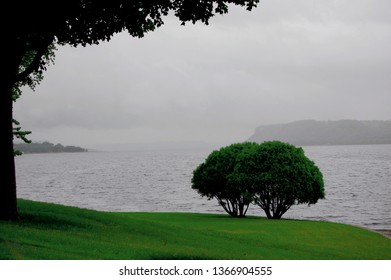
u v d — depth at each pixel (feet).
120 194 343.26
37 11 61.41
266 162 142.41
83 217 83.35
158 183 447.42
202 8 64.18
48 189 390.42
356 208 241.96
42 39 68.13
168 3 65.21
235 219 135.33
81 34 67.00
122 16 65.26
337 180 448.24
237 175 144.36
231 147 158.40
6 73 66.28
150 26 71.41
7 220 67.31
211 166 155.63
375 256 85.15
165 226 90.53
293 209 239.30
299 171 141.18
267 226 115.14
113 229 76.48
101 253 55.36
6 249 48.37
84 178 533.55
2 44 64.90
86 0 63.26
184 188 390.01
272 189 141.28
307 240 97.40
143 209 252.21
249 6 63.31
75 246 57.06
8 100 67.26
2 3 61.98
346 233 108.68
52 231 64.54
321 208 242.99
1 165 67.62
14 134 106.93
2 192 67.82
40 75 95.30
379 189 354.33
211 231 94.32
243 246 79.87
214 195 156.56
